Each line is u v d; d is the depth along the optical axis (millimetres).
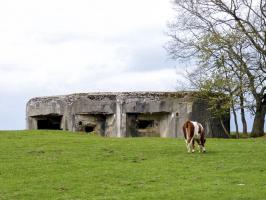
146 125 52938
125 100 51219
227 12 52625
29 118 56625
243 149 34812
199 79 52719
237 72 50594
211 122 52375
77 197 22359
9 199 22109
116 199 21812
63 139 39031
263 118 54156
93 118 52531
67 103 52969
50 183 24812
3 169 27688
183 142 38812
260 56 51125
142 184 24469
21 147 34594
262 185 23938
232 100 50156
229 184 24203
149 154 32438
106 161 30016
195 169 27656
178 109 51500
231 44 50594
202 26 64000
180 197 21922
